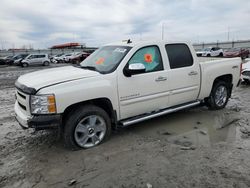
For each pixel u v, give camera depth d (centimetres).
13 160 380
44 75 430
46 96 365
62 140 453
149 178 321
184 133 479
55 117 370
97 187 305
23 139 464
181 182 310
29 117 377
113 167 351
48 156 391
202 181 310
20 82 420
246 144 420
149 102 475
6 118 605
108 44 538
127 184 309
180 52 522
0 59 3278
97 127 421
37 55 2984
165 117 580
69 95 378
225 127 509
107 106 438
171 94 506
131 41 489
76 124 396
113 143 433
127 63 441
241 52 3130
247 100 746
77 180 321
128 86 440
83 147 410
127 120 457
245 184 303
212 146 414
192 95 552
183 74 519
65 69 474
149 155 385
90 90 397
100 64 469
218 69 596
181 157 376
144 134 476
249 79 985
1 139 466
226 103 647
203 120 555
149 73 466
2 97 890
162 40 502
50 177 330
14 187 310
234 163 354
